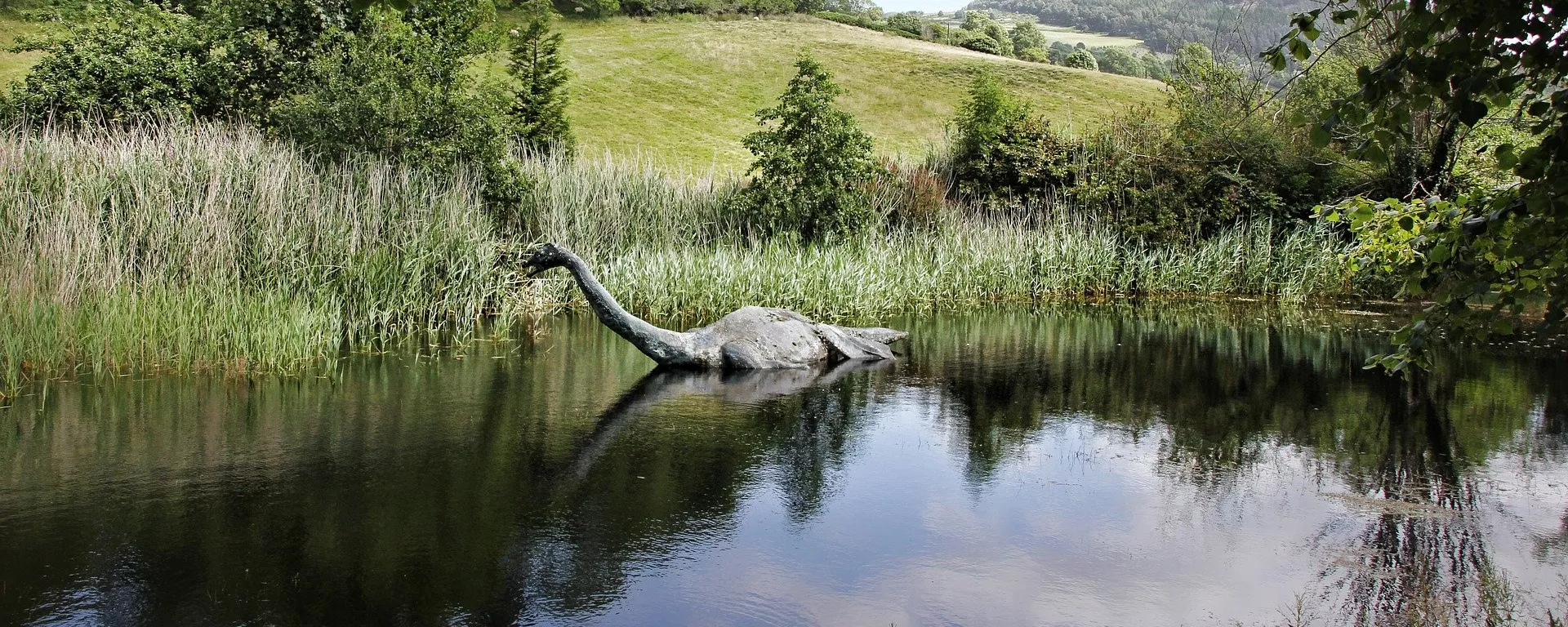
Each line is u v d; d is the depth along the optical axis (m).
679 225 17.97
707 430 7.91
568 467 6.79
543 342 12.33
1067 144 23.25
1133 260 20.14
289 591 4.68
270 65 17.75
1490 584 4.88
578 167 18.33
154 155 12.37
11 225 10.19
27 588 4.65
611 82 39.94
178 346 9.63
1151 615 4.55
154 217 11.31
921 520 5.83
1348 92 17.14
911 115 38.50
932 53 48.62
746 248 17.88
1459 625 4.42
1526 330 13.50
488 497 6.11
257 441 7.30
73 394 8.63
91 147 12.25
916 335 13.87
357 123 14.71
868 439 7.72
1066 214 21.23
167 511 5.73
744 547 5.36
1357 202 4.41
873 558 5.23
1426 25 3.08
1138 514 5.97
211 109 17.56
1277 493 6.39
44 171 11.27
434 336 12.36
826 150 18.42
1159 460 7.21
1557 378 10.31
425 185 14.42
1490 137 16.97
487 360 10.95
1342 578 4.96
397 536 5.40
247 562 5.01
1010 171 22.67
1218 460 7.22
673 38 48.66
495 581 4.84
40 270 9.63
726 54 45.78
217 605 4.51
